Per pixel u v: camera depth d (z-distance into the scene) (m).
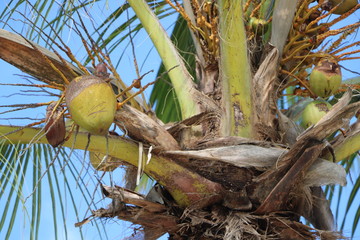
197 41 4.11
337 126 3.48
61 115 3.28
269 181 3.54
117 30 4.72
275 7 3.96
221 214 3.54
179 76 3.98
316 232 3.58
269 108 3.84
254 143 3.63
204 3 4.03
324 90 3.83
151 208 3.62
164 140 3.57
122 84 3.71
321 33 4.03
